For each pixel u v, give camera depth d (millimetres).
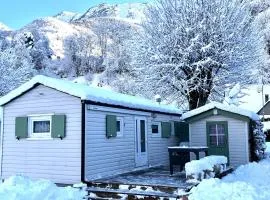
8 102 12336
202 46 23109
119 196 9773
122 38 66812
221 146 15281
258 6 63281
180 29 23906
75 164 10828
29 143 11812
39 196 7309
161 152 16219
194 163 10211
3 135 12367
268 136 35938
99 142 11469
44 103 11641
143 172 12898
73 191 8344
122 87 43812
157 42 24625
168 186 9477
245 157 14812
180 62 23625
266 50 50781
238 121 15047
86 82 61031
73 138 10953
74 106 11039
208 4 24047
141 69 25109
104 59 70562
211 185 9336
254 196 8523
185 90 24266
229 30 23656
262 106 44844
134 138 13828
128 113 13352
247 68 24438
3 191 7289
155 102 17984
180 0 24625
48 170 11320
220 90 24406
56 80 11672
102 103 11445
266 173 12578
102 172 11516
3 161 12242
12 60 34000
